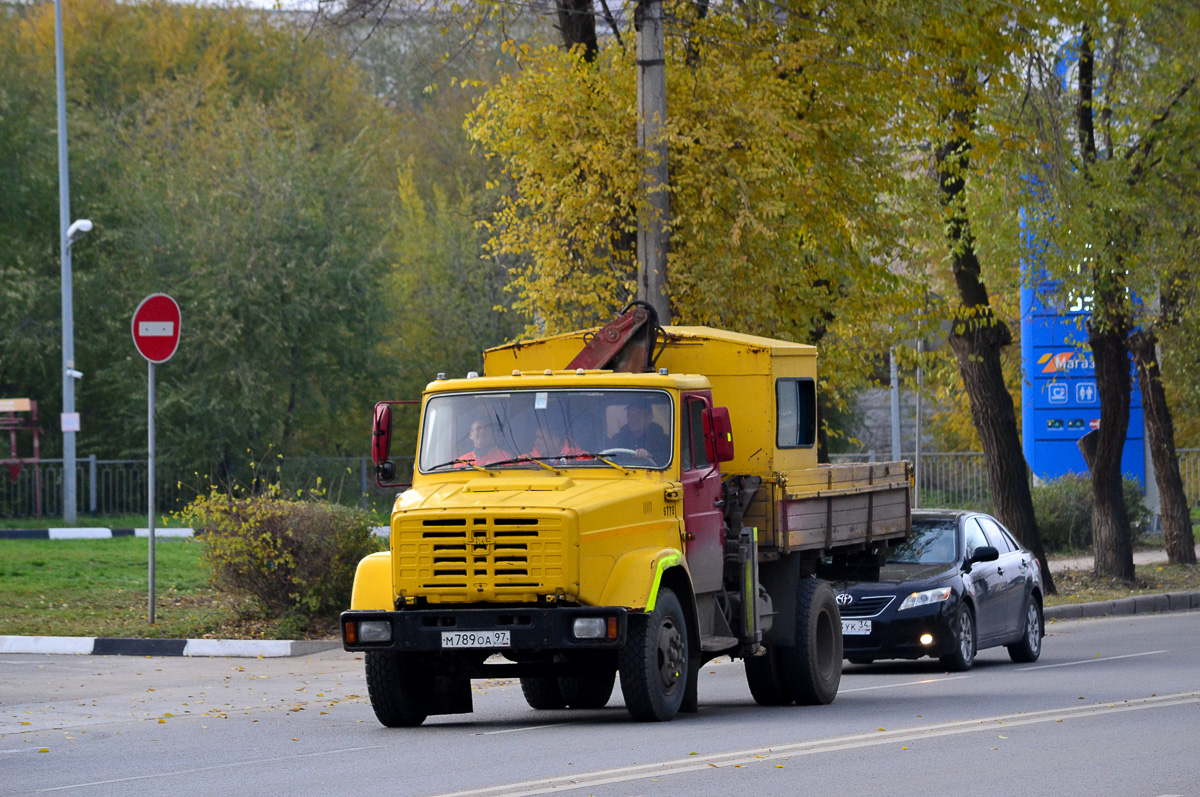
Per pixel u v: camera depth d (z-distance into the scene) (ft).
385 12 182.60
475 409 103.76
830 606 121.90
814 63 179.63
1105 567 258.78
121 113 448.24
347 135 526.57
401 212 470.80
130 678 129.18
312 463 351.87
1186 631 194.29
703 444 107.14
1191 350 280.10
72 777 78.13
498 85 171.53
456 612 91.86
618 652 94.84
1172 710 105.70
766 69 175.63
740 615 110.42
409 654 99.09
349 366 366.63
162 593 181.37
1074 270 226.17
